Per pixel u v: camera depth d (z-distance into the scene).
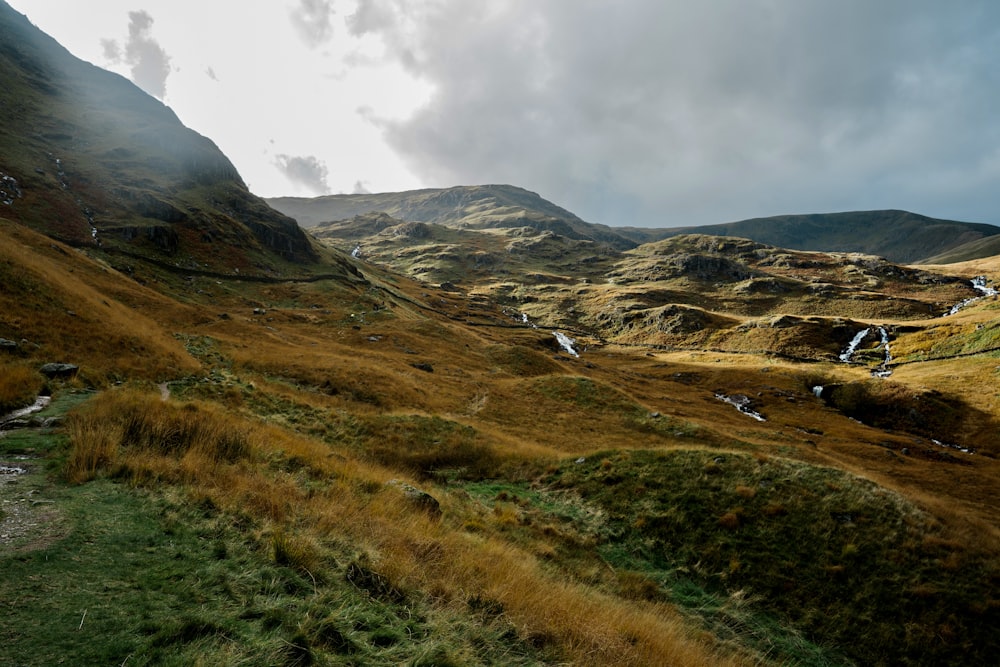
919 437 78.19
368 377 47.56
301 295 114.50
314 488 12.95
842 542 17.11
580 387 57.06
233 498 9.55
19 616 4.70
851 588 15.33
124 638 4.64
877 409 86.94
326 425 29.27
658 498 20.70
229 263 121.31
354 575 7.36
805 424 78.75
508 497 22.20
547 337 144.62
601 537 18.56
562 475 24.70
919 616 14.30
